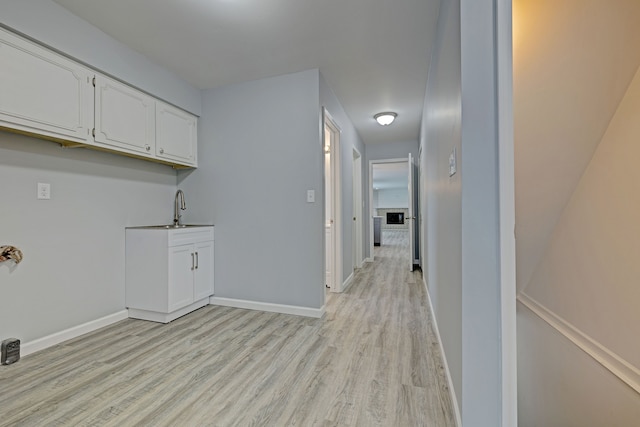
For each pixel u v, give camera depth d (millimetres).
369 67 2830
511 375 1106
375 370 1882
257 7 2008
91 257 2480
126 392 1640
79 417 1439
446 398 1607
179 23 2178
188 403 1554
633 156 1355
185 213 3322
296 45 2461
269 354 2080
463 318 1167
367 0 1940
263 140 3025
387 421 1436
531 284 2229
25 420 1415
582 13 1444
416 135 5297
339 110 3693
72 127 2137
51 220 2215
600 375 1456
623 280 1382
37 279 2127
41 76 1959
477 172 1146
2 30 1775
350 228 4340
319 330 2508
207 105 3246
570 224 1772
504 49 1100
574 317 1723
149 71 2676
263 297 3014
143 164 2961
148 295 2678
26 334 2061
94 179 2510
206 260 3084
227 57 2643
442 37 1913
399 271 5066
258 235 3039
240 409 1515
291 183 2928
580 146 1629
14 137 2016
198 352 2104
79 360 1980
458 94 1347
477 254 1146
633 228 1345
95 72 2281
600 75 1465
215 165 3207
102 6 2008
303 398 1604
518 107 1752
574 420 1628
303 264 2883
